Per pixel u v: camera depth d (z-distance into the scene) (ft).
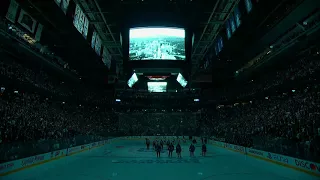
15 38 83.76
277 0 75.46
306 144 52.85
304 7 72.84
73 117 147.74
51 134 88.53
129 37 131.95
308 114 78.28
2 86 92.68
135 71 144.15
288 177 50.67
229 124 161.38
